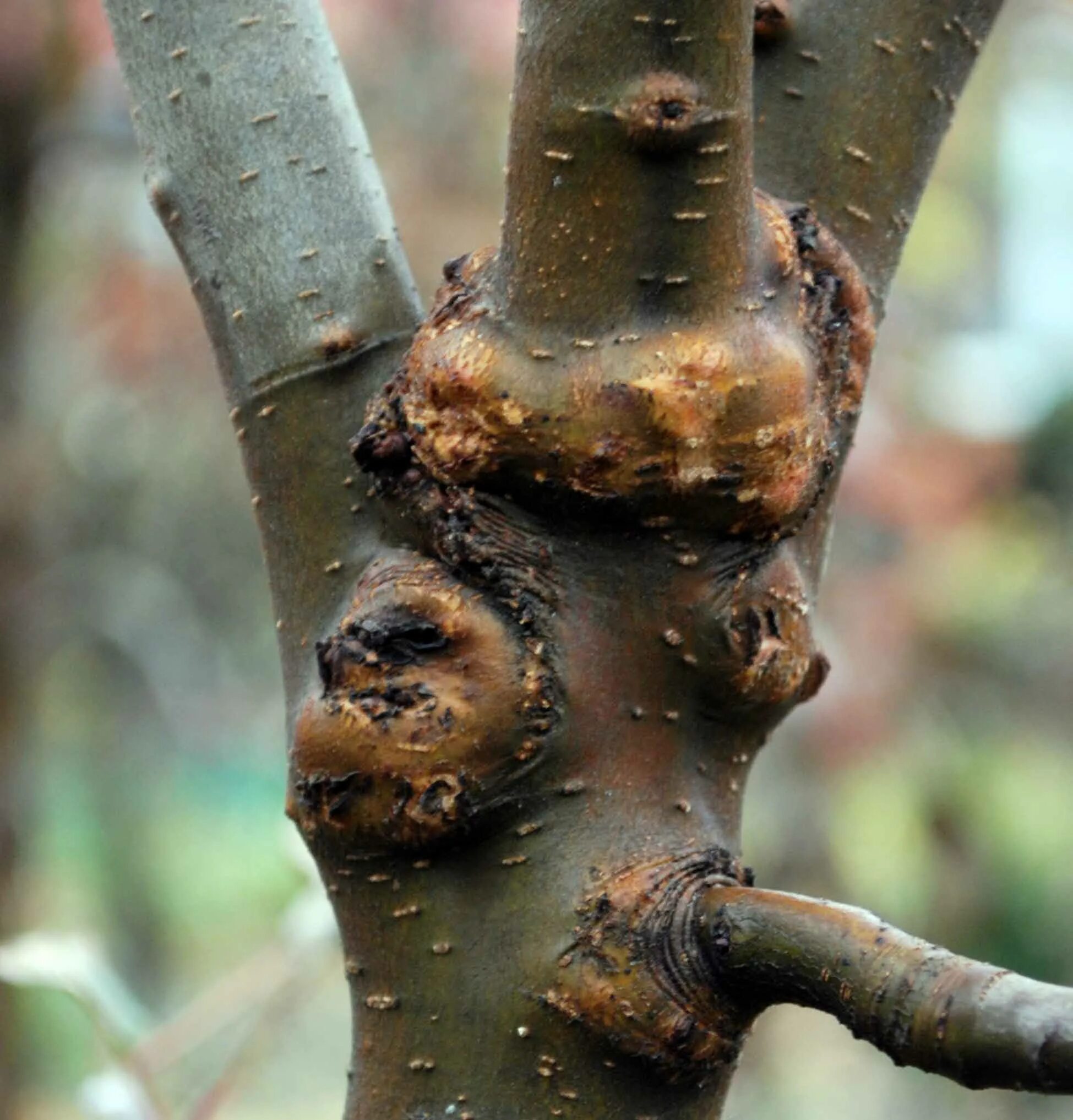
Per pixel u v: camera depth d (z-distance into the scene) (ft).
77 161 9.73
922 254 11.50
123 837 13.58
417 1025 2.44
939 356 10.92
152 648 11.84
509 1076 2.42
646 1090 2.42
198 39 2.56
